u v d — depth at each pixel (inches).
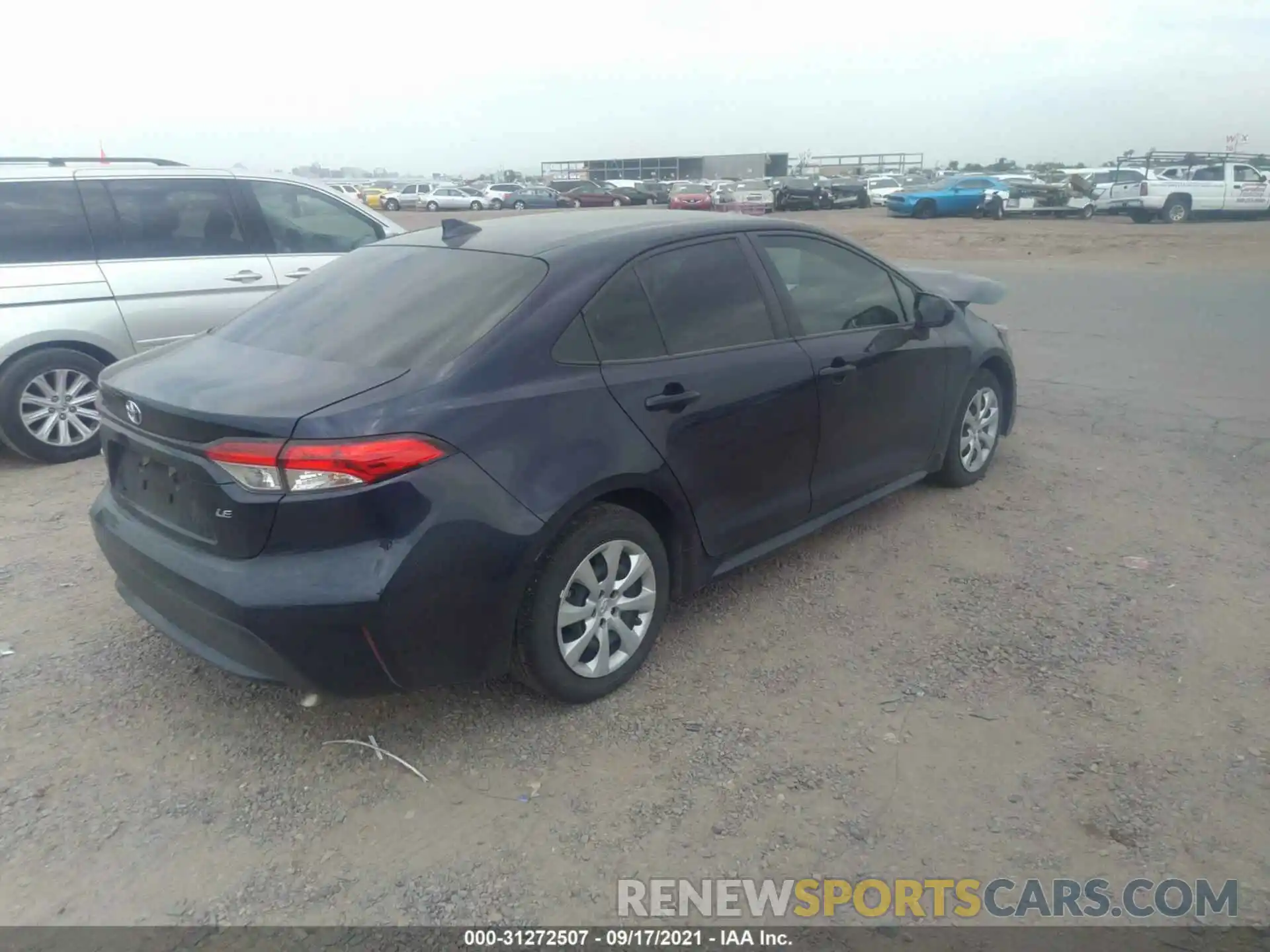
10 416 251.8
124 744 135.3
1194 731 133.3
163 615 133.0
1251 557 187.2
